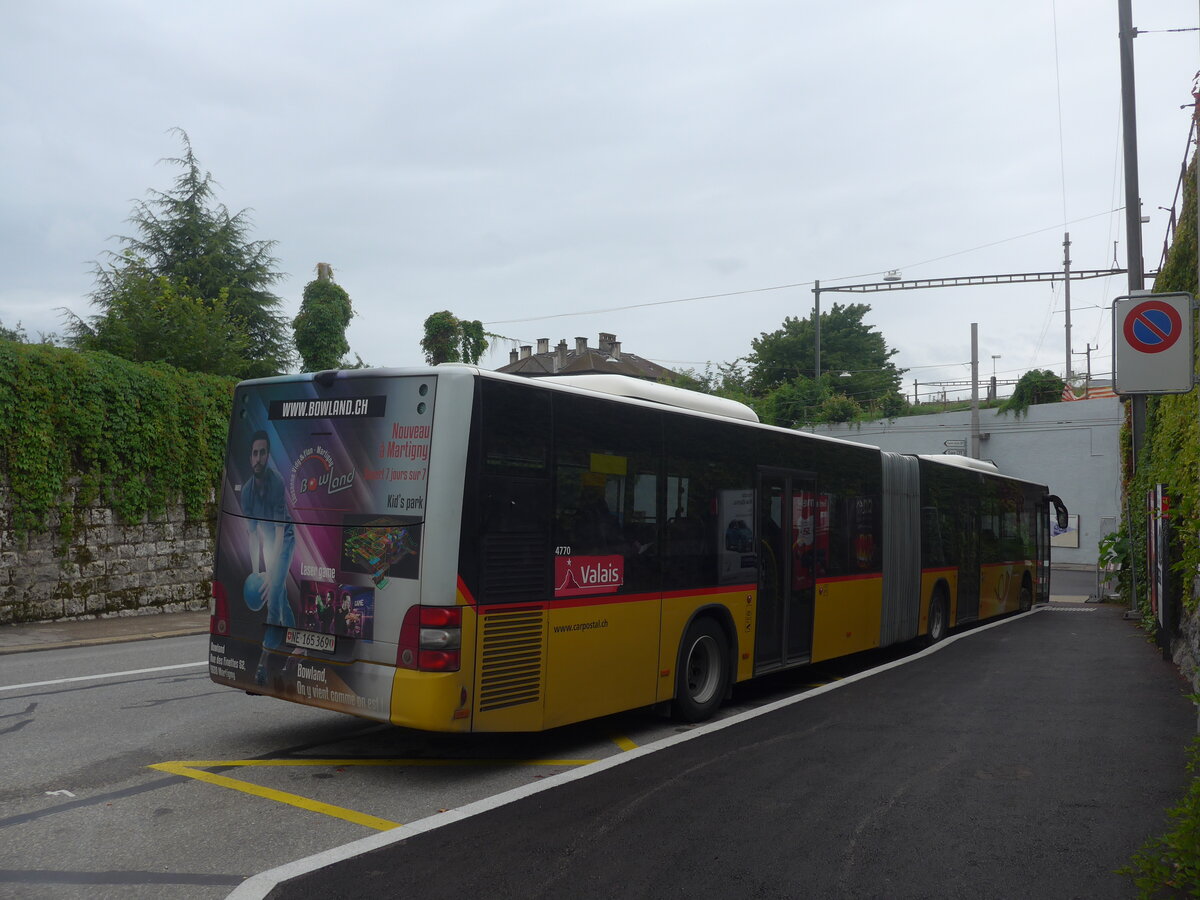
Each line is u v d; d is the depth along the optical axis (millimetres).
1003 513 18719
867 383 61750
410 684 6051
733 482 9109
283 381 7035
